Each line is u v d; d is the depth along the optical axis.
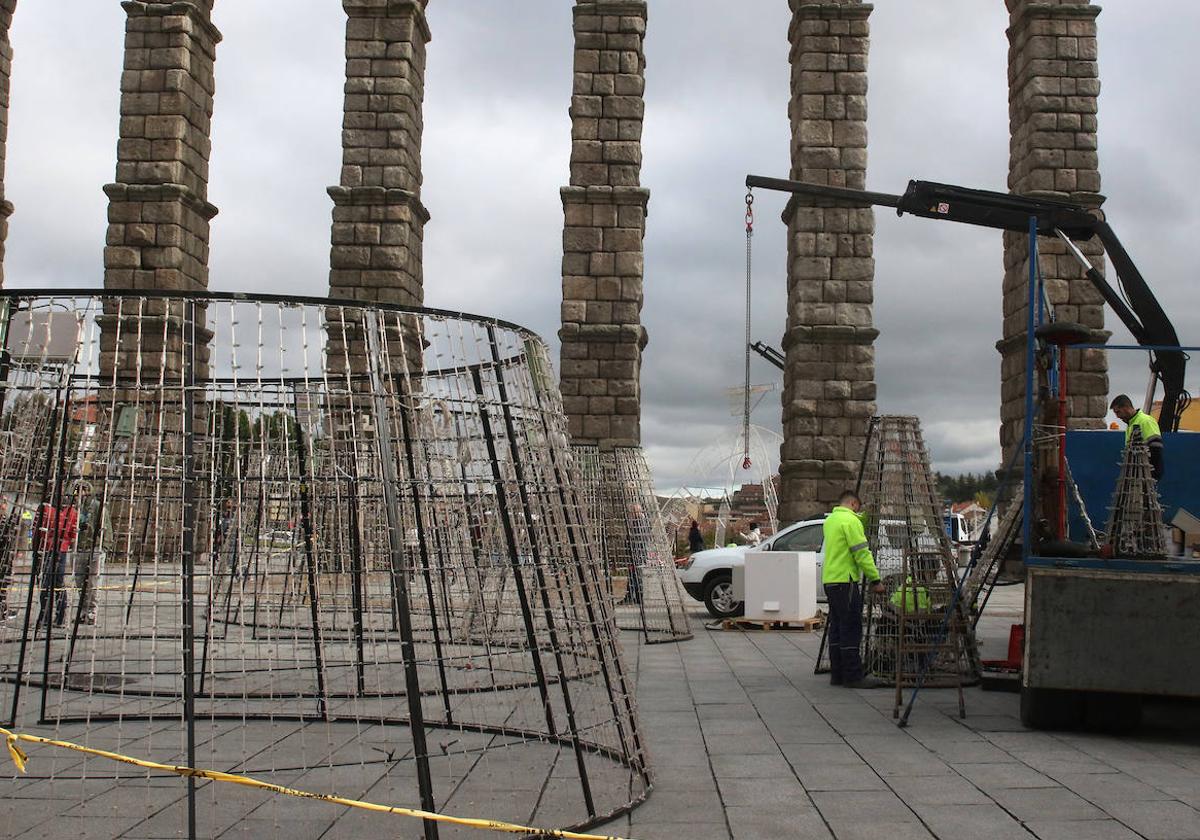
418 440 8.25
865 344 29.39
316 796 5.97
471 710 10.47
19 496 9.48
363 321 6.55
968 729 10.79
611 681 8.57
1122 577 10.24
